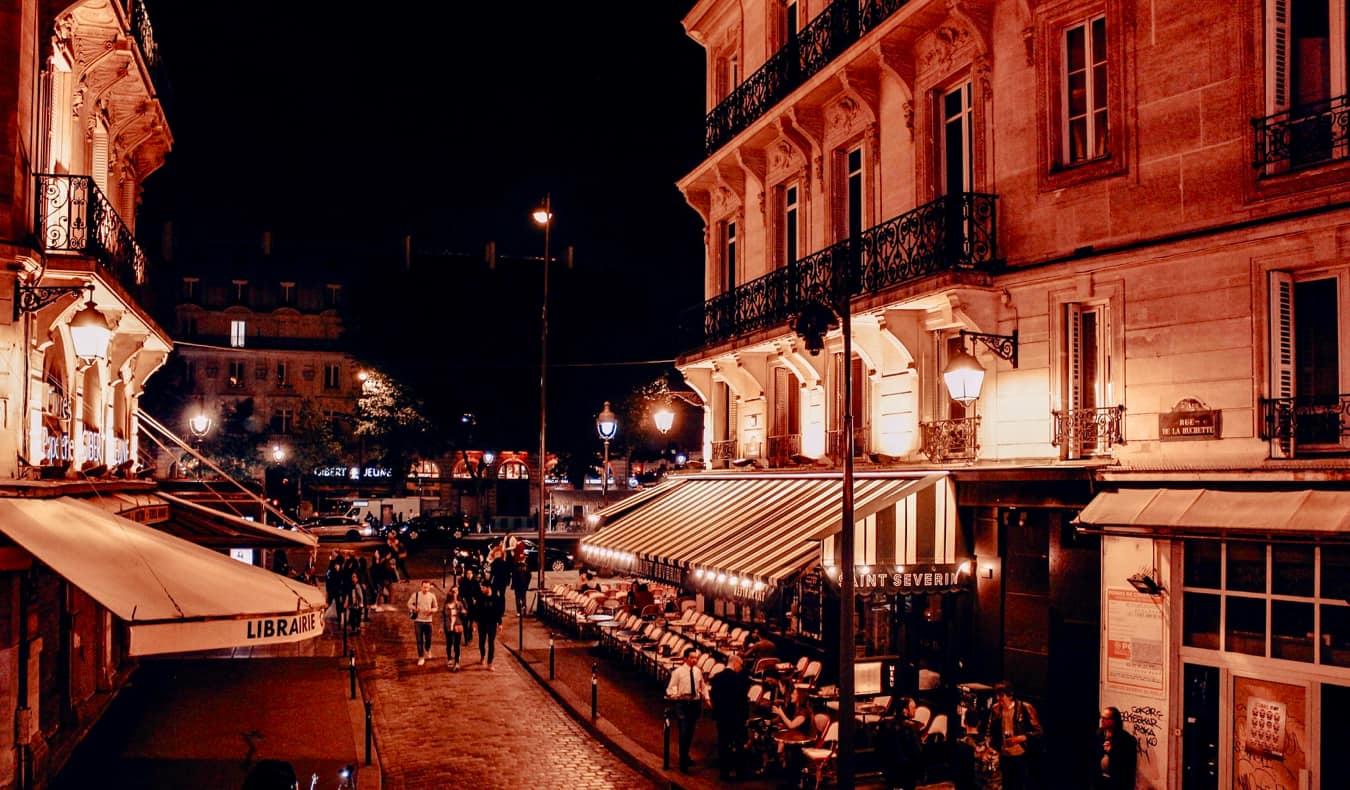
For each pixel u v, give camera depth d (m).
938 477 15.05
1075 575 13.15
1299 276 11.19
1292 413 10.93
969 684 14.10
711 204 25.48
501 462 78.12
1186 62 12.22
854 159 19.05
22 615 12.57
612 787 14.37
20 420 12.57
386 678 21.75
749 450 23.23
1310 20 11.25
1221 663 11.50
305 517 58.22
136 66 17.86
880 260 17.22
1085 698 12.97
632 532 23.36
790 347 20.14
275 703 18.92
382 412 58.62
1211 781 11.57
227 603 9.05
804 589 18.39
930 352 16.30
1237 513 10.77
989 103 14.98
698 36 26.06
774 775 14.52
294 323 86.62
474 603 24.78
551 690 20.33
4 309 12.44
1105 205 13.13
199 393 83.06
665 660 20.25
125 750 15.34
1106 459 12.79
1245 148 11.52
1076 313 13.59
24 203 12.87
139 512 15.09
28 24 12.95
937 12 15.67
